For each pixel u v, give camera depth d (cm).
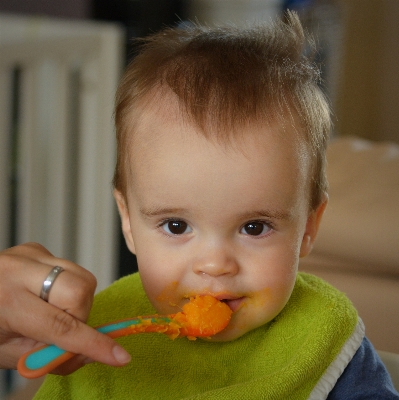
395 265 125
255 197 67
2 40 127
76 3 210
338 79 288
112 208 173
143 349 82
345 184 136
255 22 98
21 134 142
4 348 63
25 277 58
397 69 282
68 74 154
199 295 69
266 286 70
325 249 131
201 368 80
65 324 56
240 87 73
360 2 279
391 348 120
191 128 69
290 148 70
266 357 79
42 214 155
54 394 82
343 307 79
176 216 69
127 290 91
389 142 289
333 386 73
